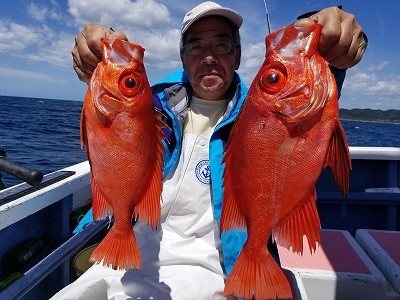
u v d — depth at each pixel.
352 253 0.82
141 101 0.51
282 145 0.46
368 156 1.12
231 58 0.73
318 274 0.73
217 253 0.66
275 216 0.48
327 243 0.88
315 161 0.46
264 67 0.46
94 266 0.69
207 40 0.71
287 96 0.45
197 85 0.73
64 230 0.84
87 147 0.53
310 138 0.46
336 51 0.45
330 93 0.46
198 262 0.65
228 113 0.69
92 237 0.90
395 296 0.70
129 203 0.52
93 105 0.51
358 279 0.71
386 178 1.15
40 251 0.78
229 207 0.50
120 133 0.51
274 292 0.46
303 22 0.47
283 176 0.47
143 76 0.52
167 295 0.61
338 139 0.46
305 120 0.46
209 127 0.73
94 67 0.54
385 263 0.76
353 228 1.16
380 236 0.89
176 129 0.70
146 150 0.52
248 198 0.48
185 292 0.61
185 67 0.75
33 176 0.58
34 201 0.71
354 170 1.18
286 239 0.48
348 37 0.44
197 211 0.68
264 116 0.46
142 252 0.67
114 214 0.53
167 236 0.68
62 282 0.78
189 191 0.68
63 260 0.72
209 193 0.68
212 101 0.74
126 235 0.52
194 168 0.69
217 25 0.71
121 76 0.51
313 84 0.45
